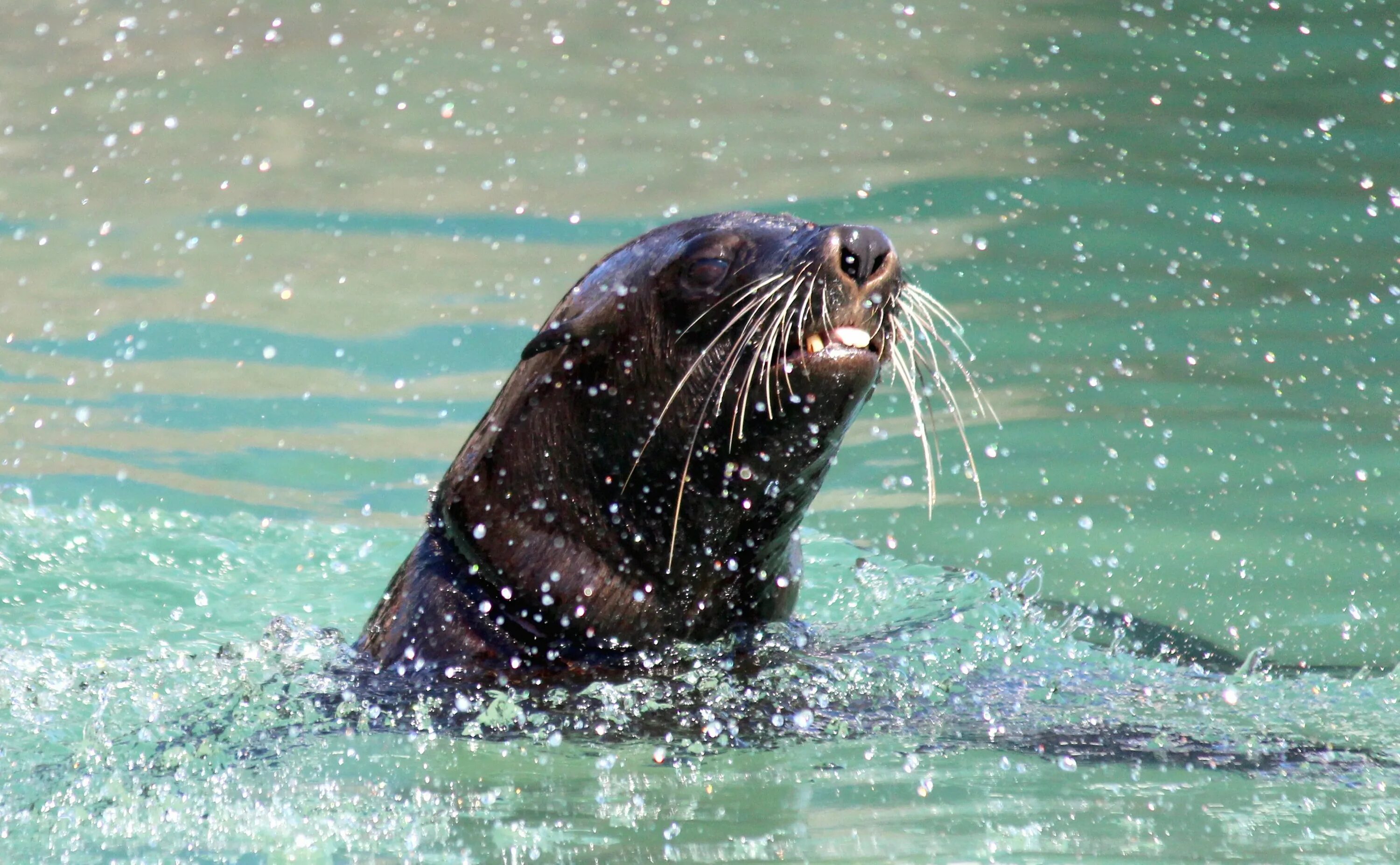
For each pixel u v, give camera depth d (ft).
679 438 43.47
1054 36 142.10
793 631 49.19
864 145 116.37
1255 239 96.43
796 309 40.98
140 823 35.86
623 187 108.27
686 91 129.59
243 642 50.37
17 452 72.74
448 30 145.69
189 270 94.43
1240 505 64.69
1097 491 67.26
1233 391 76.33
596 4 153.79
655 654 46.03
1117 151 113.39
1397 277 89.76
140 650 51.37
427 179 110.32
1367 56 132.16
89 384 80.48
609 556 44.93
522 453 44.88
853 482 71.26
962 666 47.70
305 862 33.45
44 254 96.17
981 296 89.45
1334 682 46.68
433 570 46.68
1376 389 75.82
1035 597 57.31
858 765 39.04
